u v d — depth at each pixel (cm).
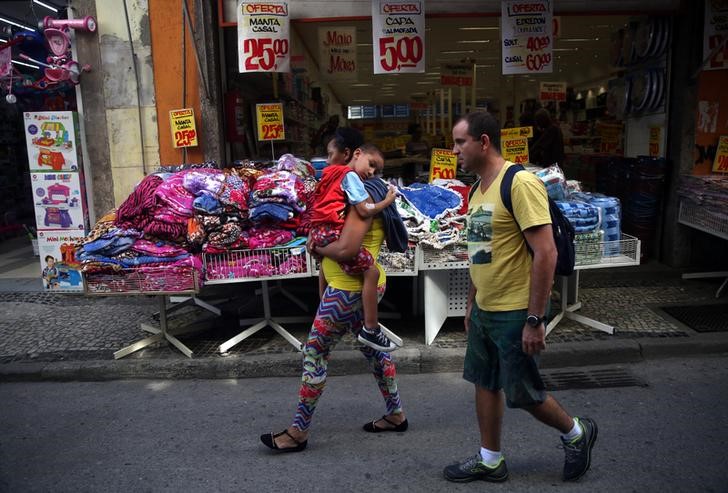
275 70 556
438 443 340
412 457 325
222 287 629
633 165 687
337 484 301
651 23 638
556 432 347
